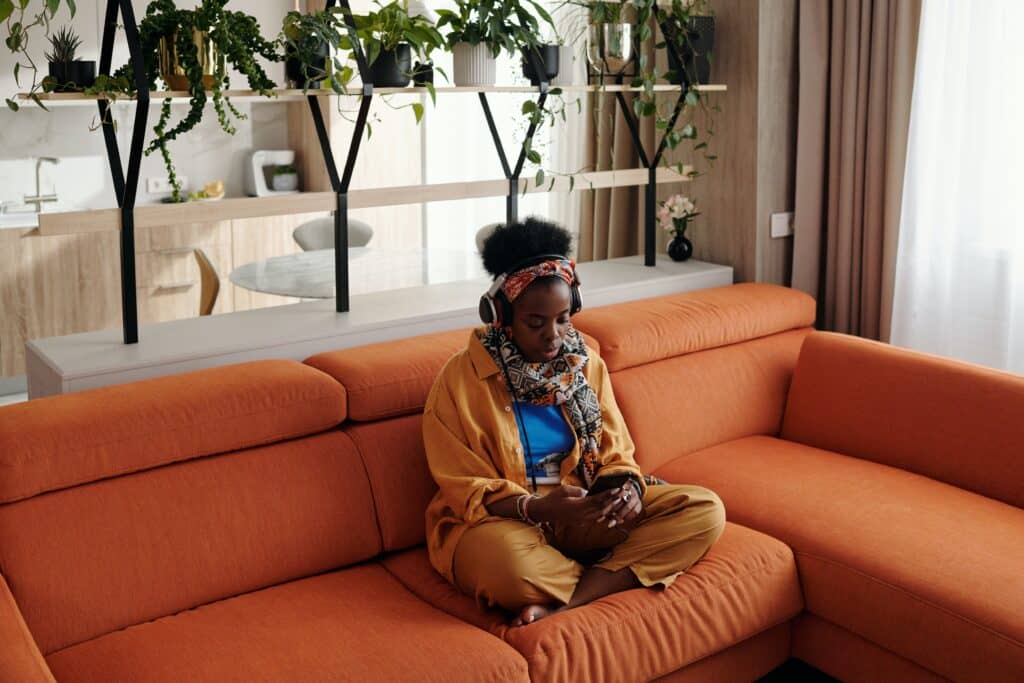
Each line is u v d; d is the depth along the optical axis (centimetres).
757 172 347
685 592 214
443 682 179
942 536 228
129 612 197
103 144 509
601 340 278
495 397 225
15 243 458
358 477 228
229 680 174
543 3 421
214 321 280
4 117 479
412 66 304
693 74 344
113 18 248
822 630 235
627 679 202
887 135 329
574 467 228
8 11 233
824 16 335
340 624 195
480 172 539
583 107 418
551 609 206
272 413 220
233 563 209
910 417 273
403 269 366
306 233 457
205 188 531
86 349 251
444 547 218
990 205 312
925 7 314
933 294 330
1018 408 254
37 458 193
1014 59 301
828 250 351
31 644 160
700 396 289
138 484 205
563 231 226
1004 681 197
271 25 513
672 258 370
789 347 319
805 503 248
